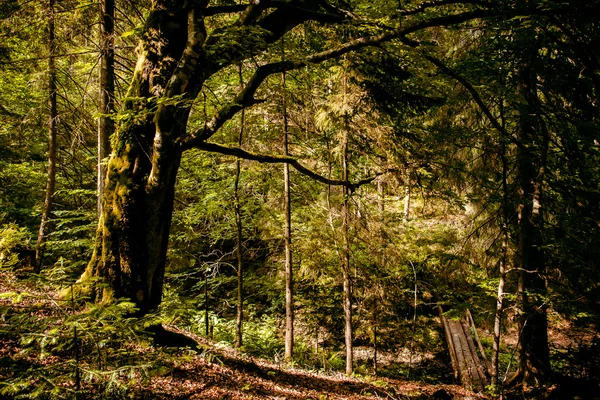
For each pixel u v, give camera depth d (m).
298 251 11.16
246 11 5.57
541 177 8.12
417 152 9.73
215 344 7.34
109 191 5.51
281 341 12.18
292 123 10.88
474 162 10.80
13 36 8.09
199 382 4.84
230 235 12.52
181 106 5.01
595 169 9.12
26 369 2.62
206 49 5.37
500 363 12.33
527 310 8.92
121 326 2.91
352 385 7.41
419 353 12.98
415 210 17.41
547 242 9.16
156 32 5.35
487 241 11.35
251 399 4.79
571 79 7.91
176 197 12.78
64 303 2.97
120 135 5.45
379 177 10.11
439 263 11.94
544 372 9.26
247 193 11.59
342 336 12.55
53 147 9.61
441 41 9.99
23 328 2.63
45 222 9.30
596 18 5.53
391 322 12.12
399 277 11.64
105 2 7.34
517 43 7.82
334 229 10.46
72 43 8.54
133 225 5.40
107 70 7.39
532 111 8.64
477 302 10.83
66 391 2.51
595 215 8.96
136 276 5.42
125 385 2.79
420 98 8.12
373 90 8.45
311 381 6.85
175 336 5.91
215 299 13.71
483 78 8.46
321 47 8.24
